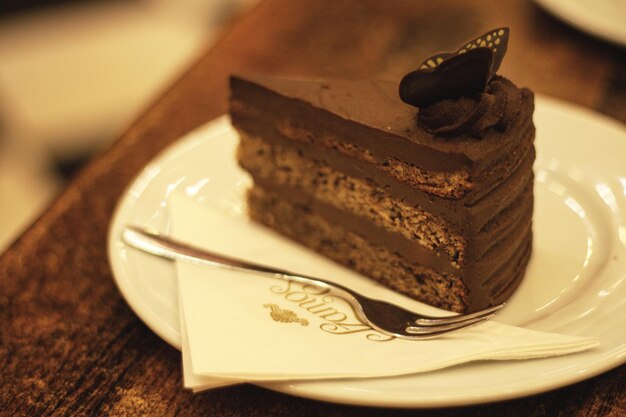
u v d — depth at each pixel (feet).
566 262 1.19
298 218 1.33
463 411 1.01
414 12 1.81
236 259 1.23
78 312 1.19
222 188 1.39
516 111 1.11
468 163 1.08
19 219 2.37
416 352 1.01
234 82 1.32
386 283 1.24
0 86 2.97
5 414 1.05
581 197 1.28
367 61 1.66
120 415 1.04
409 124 1.16
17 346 1.14
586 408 1.00
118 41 3.16
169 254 1.21
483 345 1.00
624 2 1.66
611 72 1.58
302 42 1.76
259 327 1.06
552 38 1.68
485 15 1.77
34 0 3.42
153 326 1.09
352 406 1.02
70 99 2.88
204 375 0.98
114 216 1.29
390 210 1.20
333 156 1.24
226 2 3.29
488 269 1.13
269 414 1.02
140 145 1.52
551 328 1.06
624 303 1.07
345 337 1.05
